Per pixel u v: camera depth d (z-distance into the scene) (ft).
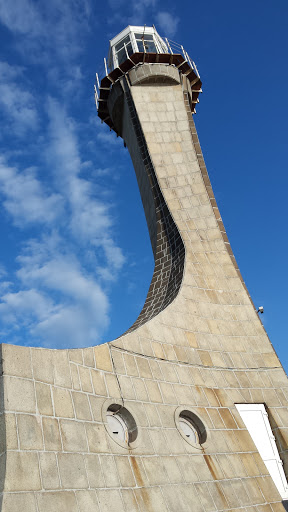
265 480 45.14
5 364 33.78
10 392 32.60
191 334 55.93
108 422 40.57
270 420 52.01
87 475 33.50
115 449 37.32
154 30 108.78
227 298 63.05
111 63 107.24
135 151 86.48
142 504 35.19
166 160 79.30
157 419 43.19
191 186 76.23
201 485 40.57
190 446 43.52
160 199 75.87
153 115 84.79
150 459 39.22
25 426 31.96
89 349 42.83
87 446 35.29
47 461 31.65
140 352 48.26
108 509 32.76
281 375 56.80
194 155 79.97
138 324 56.65
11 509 27.68
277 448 50.16
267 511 42.34
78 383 38.83
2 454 29.86
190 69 93.15
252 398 53.06
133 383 44.27
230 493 41.70
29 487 29.45
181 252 68.13
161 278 68.18
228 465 44.29
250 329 60.75
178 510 36.96
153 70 88.43
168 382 47.96
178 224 71.20
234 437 47.62
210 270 65.62
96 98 95.91
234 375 54.54
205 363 53.72
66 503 30.71
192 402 48.08
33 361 36.09
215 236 70.28
